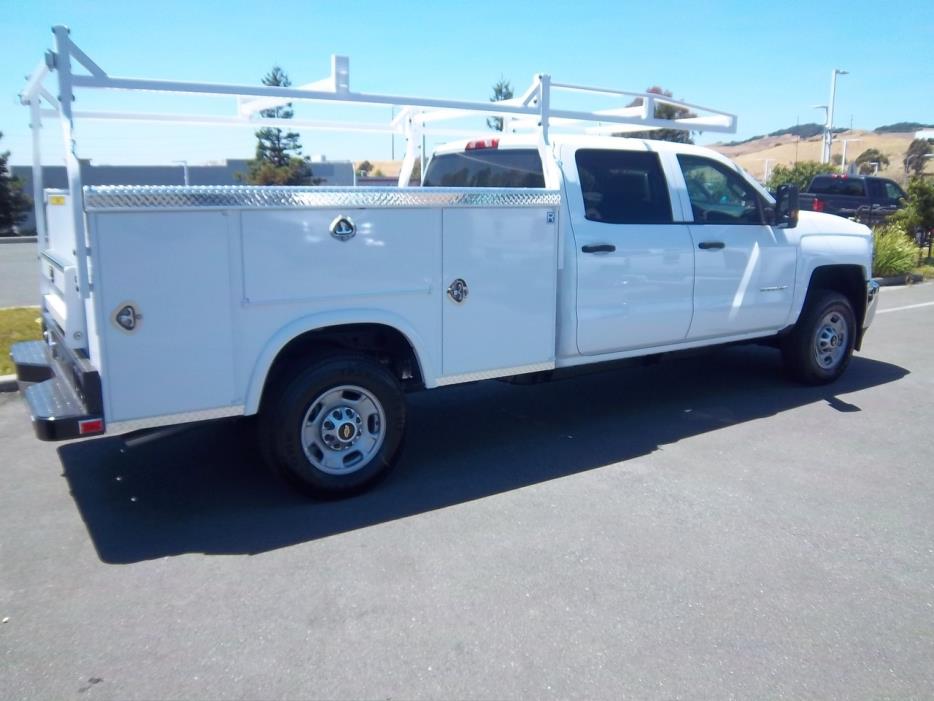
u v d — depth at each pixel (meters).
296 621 3.66
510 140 6.40
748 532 4.57
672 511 4.86
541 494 5.14
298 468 4.85
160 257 4.26
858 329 8.09
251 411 4.66
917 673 3.28
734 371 8.57
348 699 3.12
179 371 4.42
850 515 4.80
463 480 5.40
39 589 3.96
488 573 4.09
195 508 4.96
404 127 7.35
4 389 7.48
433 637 3.53
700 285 6.64
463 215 5.22
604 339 6.15
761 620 3.66
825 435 6.32
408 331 5.12
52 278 5.29
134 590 3.95
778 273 7.19
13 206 34.31
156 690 3.18
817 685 3.20
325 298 4.78
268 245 4.55
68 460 5.82
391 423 5.14
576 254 5.85
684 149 6.73
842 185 22.89
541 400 7.45
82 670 3.30
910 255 16.33
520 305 5.60
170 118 5.86
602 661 3.35
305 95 4.81
